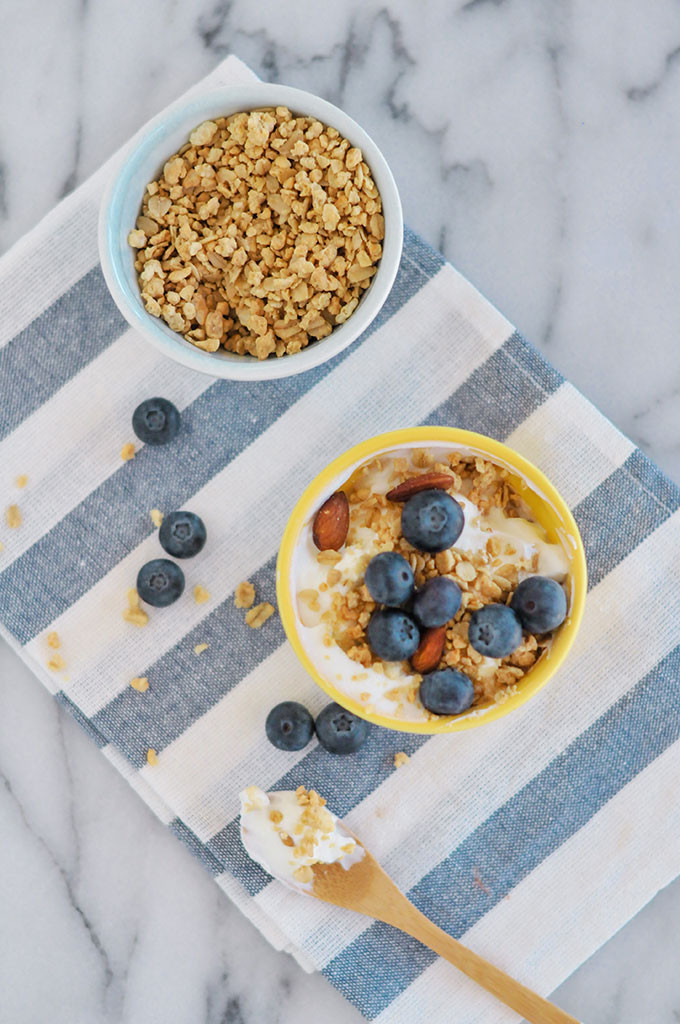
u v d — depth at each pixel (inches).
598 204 24.4
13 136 24.3
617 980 24.2
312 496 21.7
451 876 23.5
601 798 23.5
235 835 23.5
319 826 23.0
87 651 23.7
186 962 24.5
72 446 23.7
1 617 23.7
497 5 24.4
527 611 21.5
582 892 23.5
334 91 24.4
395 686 21.9
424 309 23.4
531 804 23.5
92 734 23.7
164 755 23.6
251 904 23.7
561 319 24.4
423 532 21.4
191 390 23.6
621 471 23.3
